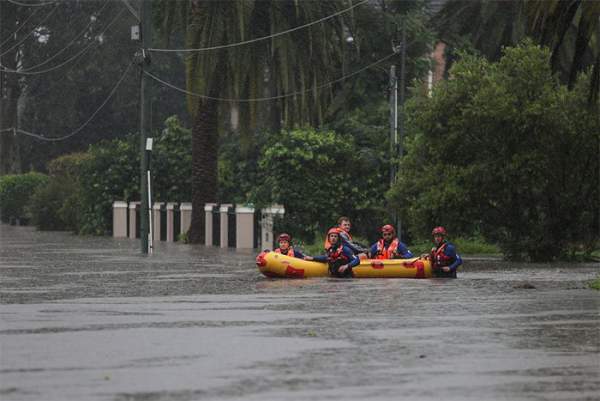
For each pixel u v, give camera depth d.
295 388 27.66
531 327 39.84
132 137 151.25
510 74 86.50
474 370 30.28
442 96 86.56
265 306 48.16
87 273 71.12
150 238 100.81
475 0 145.50
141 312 45.69
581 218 85.69
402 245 68.06
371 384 28.19
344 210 113.81
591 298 51.75
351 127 121.69
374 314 44.47
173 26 119.44
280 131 124.19
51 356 32.88
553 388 27.70
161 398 26.41
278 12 118.81
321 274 66.88
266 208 110.69
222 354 33.19
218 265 79.94
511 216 86.31
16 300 51.53
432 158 87.62
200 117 120.88
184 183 143.75
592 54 132.00
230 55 116.31
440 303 49.25
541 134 84.12
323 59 121.38
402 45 112.12
